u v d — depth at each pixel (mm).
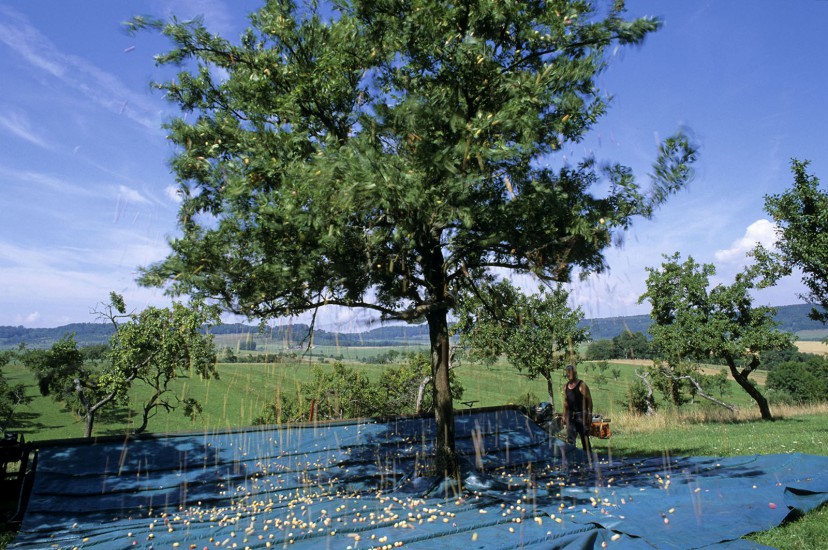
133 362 24203
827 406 24234
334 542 5371
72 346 26094
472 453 9820
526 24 7277
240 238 7223
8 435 8969
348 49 7848
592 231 7023
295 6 8445
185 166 7625
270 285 7227
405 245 7051
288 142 7320
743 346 21516
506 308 10797
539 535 5289
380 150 6820
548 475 8422
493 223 7742
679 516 5695
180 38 8047
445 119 6766
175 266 6914
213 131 7910
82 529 6297
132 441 9172
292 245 6980
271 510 6824
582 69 6617
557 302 20156
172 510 7062
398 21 7262
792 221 18828
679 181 6527
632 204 7133
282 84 8273
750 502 6047
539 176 7652
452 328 17609
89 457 8477
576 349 20203
